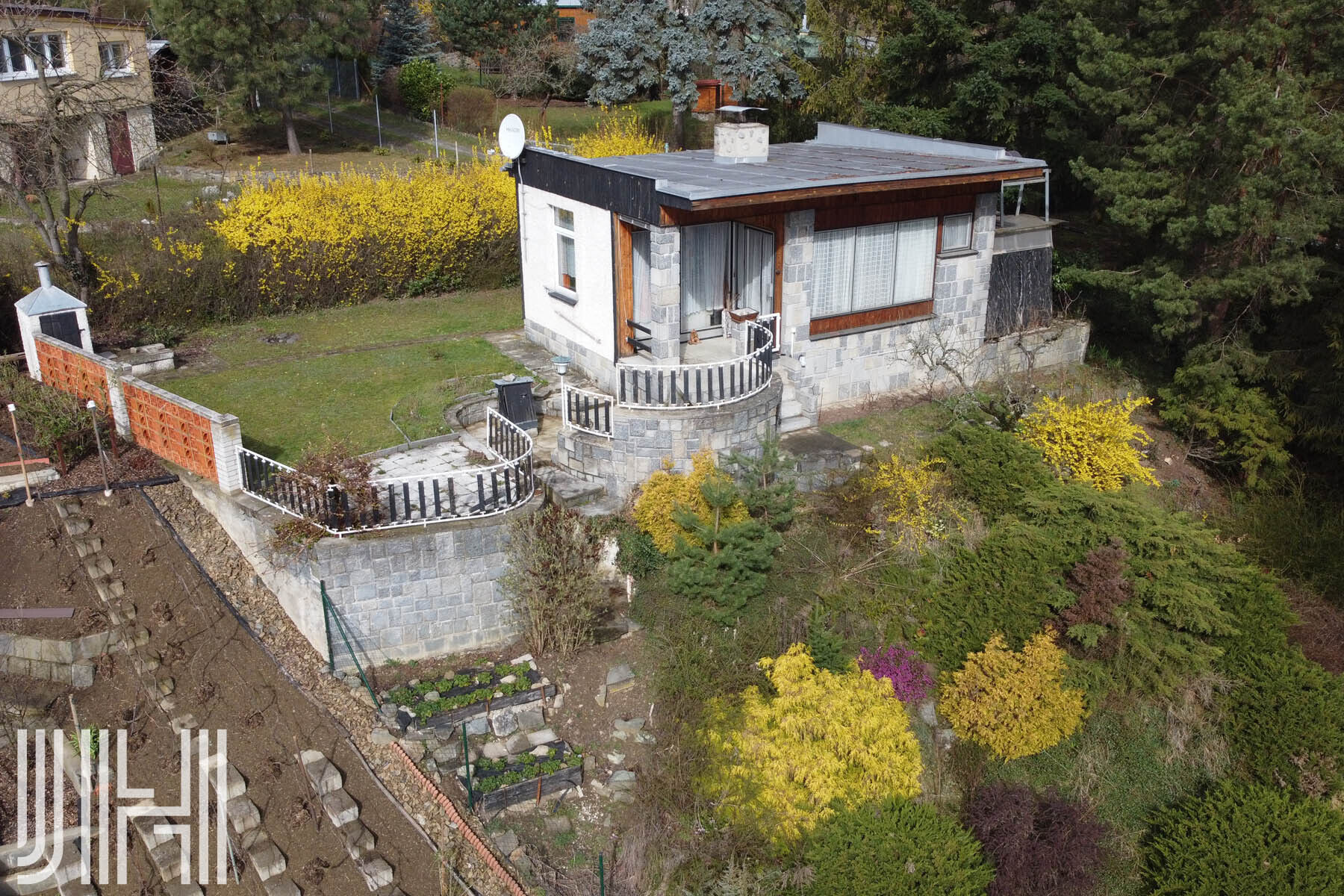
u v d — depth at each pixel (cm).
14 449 1359
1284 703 1237
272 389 1636
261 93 3219
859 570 1317
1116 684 1268
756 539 1241
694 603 1241
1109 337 2097
